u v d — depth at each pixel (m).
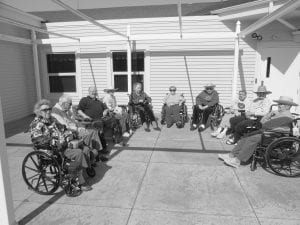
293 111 7.13
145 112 6.36
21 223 2.71
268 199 3.10
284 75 7.20
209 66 7.64
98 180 3.64
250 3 6.34
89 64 8.23
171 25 7.57
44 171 3.22
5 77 7.24
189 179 3.64
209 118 6.67
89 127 4.37
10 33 7.32
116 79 8.25
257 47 7.28
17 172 3.94
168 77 7.91
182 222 2.69
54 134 3.33
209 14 7.85
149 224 2.67
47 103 3.38
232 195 3.20
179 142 5.31
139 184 3.51
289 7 3.81
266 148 3.71
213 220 2.72
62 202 3.10
